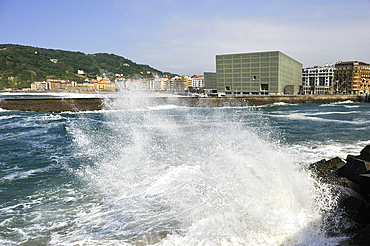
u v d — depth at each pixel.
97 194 9.62
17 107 54.34
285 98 91.12
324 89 139.38
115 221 7.39
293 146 18.81
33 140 22.28
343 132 27.23
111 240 6.36
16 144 20.48
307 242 5.79
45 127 30.84
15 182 11.48
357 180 8.45
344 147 18.55
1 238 6.72
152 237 6.38
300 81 158.25
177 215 7.49
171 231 6.62
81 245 6.21
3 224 7.54
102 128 28.69
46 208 8.62
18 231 7.11
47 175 12.37
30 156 16.39
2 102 53.34
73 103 58.03
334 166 10.03
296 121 39.09
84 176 11.87
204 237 6.12
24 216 8.05
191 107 74.19
